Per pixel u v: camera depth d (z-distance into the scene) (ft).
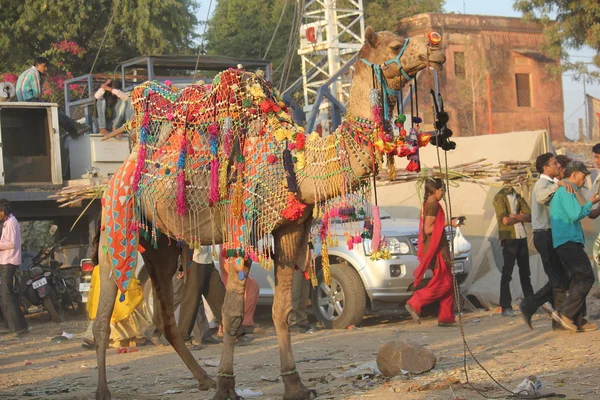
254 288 36.70
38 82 49.19
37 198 45.11
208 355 30.50
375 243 19.22
